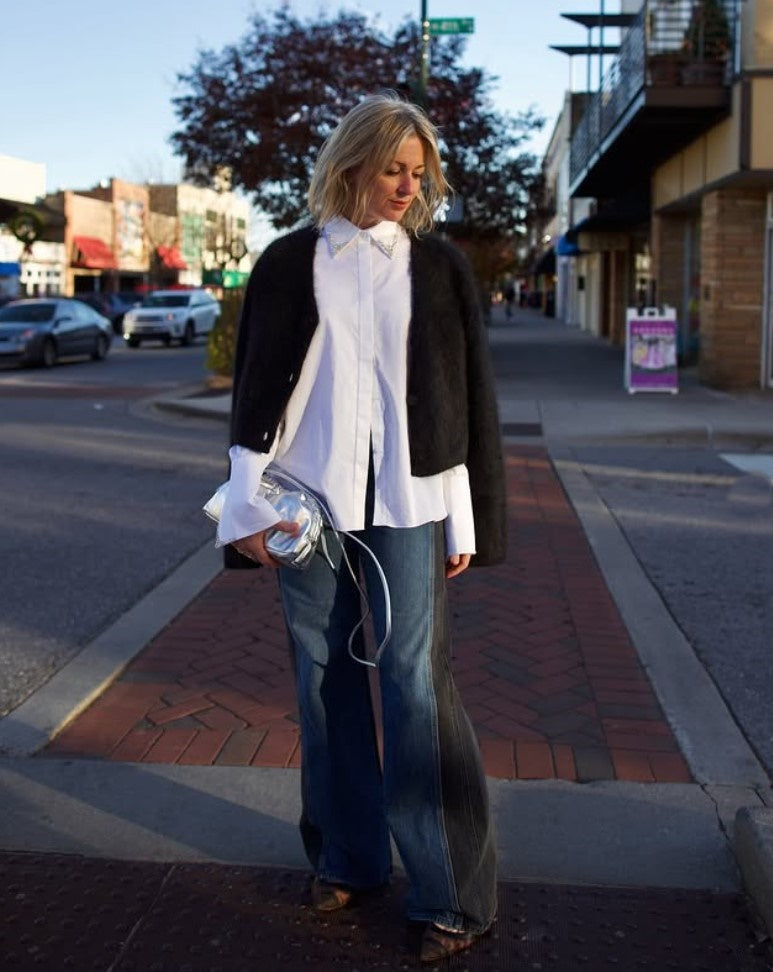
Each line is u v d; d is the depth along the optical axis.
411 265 2.63
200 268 69.12
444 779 2.68
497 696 4.55
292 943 2.82
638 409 14.15
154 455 11.23
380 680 2.73
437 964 2.73
